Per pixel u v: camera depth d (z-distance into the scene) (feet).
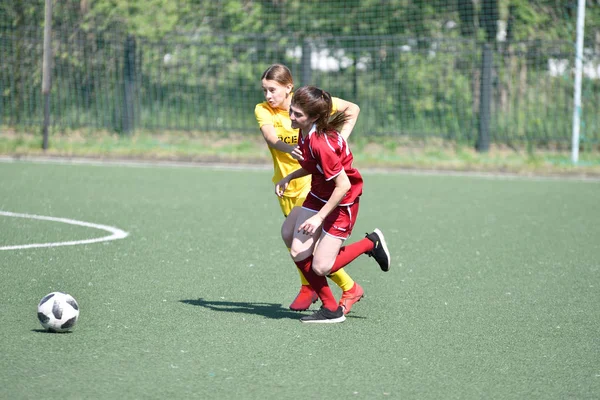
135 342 57.72
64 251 90.43
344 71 242.58
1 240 95.66
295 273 83.66
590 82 226.38
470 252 97.55
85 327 61.16
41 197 132.98
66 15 236.84
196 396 47.19
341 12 247.29
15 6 233.96
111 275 79.77
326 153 60.39
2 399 45.80
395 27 244.01
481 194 154.40
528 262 92.12
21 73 231.71
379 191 155.94
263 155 212.02
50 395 46.68
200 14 249.34
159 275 80.69
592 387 50.57
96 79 229.86
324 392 48.42
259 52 245.04
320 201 64.59
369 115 238.48
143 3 246.68
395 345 58.80
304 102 60.70
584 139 218.79
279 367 52.95
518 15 236.63
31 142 211.61
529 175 189.67
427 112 241.14
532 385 50.72
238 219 118.01
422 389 49.47
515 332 63.05
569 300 74.38
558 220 123.95
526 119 224.33
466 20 241.14
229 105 243.81
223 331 61.31
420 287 78.69
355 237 107.76
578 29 198.70
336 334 61.41
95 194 139.23
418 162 203.51
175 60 241.96
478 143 220.64
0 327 60.23
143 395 47.14
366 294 75.51
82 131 230.89
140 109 231.50
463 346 58.95
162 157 201.46
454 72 236.22
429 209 133.49
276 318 65.77
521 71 238.27
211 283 78.02
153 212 121.90
